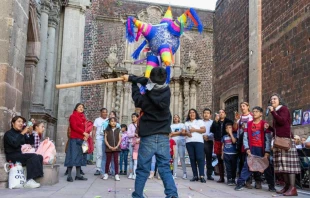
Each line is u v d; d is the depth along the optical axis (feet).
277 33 42.93
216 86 67.72
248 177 21.65
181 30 21.35
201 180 25.44
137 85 12.79
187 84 66.95
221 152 26.07
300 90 36.60
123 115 64.03
